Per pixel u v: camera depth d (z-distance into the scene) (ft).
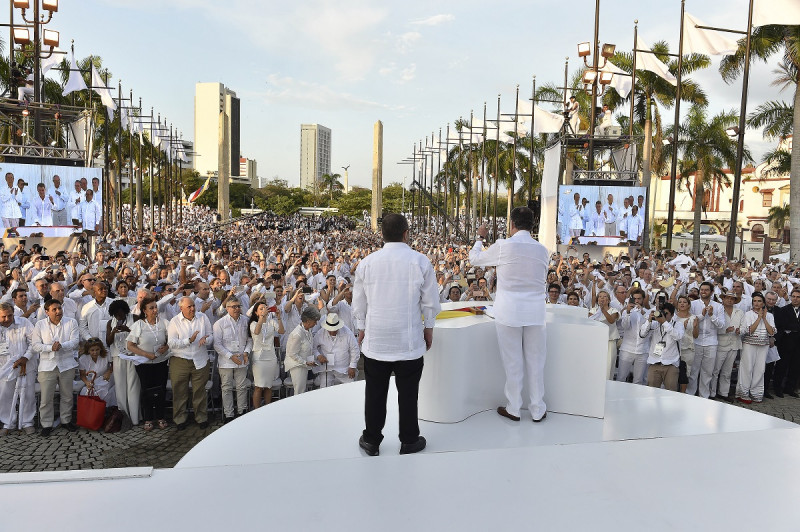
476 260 13.51
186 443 24.13
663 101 100.94
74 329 25.29
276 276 35.12
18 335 25.03
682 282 38.91
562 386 13.38
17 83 67.15
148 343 25.48
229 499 4.74
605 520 4.50
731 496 4.86
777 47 81.05
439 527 4.38
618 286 30.19
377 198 204.54
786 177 166.61
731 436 6.15
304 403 14.30
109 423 25.27
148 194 248.93
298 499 4.76
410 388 10.95
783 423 12.90
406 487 5.02
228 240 104.17
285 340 29.40
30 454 22.68
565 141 83.30
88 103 110.22
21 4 61.87
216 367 28.35
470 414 13.17
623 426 12.60
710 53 69.56
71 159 69.36
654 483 5.08
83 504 4.56
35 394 25.73
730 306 31.19
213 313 31.24
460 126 145.28
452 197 211.41
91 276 31.96
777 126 98.37
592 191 81.00
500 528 4.36
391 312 10.79
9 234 65.05
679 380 26.89
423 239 128.67
